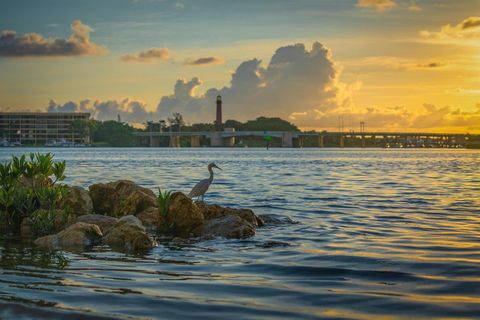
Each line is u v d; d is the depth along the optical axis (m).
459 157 171.12
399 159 140.88
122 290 10.85
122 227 17.27
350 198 32.03
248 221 20.36
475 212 24.89
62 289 10.92
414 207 27.08
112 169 71.25
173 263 13.83
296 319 8.94
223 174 60.53
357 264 13.34
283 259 14.17
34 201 21.08
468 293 10.55
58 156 152.25
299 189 38.88
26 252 15.64
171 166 83.69
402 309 9.48
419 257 14.15
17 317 8.93
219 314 9.20
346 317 9.05
